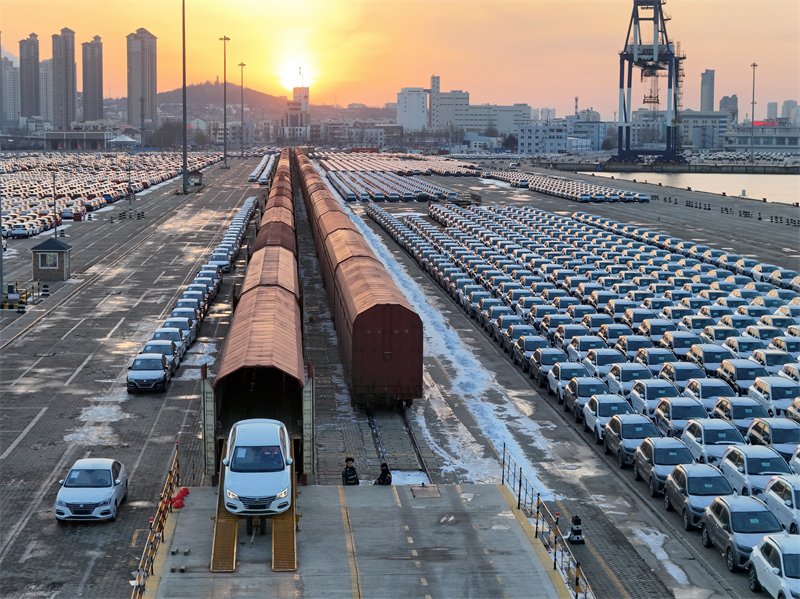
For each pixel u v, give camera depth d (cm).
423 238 9106
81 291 6625
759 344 4488
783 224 11138
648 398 3656
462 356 4909
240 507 2338
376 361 3784
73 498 2642
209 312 5984
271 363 2872
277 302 3903
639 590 2250
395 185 16300
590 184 17300
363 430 3616
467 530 2503
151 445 3381
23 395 4025
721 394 3675
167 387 4191
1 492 2898
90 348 4922
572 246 8369
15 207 12212
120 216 11625
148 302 6222
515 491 2930
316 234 8131
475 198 13150
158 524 2470
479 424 3716
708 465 2772
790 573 2122
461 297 6238
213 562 2236
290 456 2586
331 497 2739
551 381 4125
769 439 3120
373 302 3828
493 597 2109
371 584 2158
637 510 2802
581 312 5441
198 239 9638
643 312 5253
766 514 2422
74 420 3672
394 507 2667
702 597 2217
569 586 2225
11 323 5541
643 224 11044
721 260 7669
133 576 2309
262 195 13988
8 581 2278
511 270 7100
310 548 2356
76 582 2275
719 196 15438
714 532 2467
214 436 2822
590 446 3438
